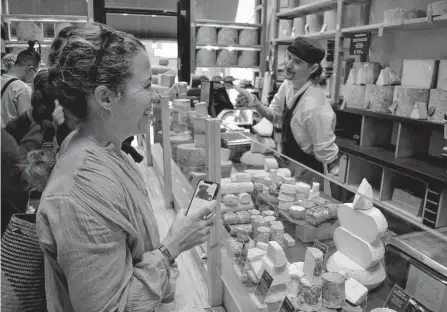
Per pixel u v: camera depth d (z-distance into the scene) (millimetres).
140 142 4008
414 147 2836
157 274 812
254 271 1276
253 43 4961
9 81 2926
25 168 1119
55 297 764
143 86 788
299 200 1421
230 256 1458
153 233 884
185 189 2283
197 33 4598
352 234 1110
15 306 843
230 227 1468
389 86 2904
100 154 769
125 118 793
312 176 1408
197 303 1565
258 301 1210
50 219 682
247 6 5309
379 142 3219
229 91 4203
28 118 1942
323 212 1214
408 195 2639
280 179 1556
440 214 2385
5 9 4633
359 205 1087
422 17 2756
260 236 1369
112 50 726
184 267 1837
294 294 1151
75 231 673
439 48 2916
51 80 764
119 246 733
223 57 4805
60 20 4543
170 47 4859
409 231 1023
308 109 2270
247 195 1623
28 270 842
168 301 1250
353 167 3182
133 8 4105
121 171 797
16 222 842
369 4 3500
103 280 691
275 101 2939
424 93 2615
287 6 4805
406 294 928
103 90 736
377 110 2982
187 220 923
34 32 4445
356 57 3742
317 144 2301
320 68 2324
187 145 2287
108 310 697
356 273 1069
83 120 798
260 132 2412
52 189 707
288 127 2428
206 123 1405
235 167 1748
